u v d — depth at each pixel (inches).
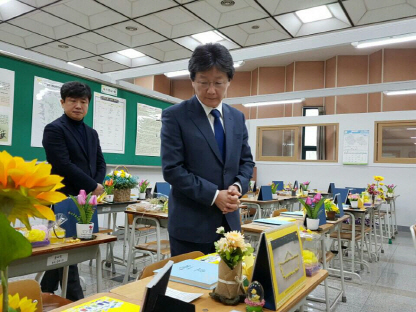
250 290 33.9
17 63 148.7
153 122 229.1
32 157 153.6
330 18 221.1
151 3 209.5
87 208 72.7
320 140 346.0
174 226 55.0
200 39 263.9
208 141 55.6
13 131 146.9
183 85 464.4
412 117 292.4
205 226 54.0
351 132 315.6
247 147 64.6
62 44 277.0
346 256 184.7
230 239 36.5
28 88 152.6
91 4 212.5
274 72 433.4
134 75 210.8
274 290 34.4
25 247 12.7
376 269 161.8
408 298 123.6
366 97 376.5
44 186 13.7
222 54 53.4
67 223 76.4
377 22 214.2
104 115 193.6
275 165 350.9
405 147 295.0
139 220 125.3
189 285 40.6
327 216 116.1
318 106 403.5
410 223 287.7
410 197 289.3
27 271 59.7
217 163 56.1
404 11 199.3
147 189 171.6
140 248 120.2
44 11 223.0
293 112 416.5
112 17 228.7
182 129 55.4
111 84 197.3
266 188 203.6
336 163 320.8
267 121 358.6
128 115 210.1
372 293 127.9
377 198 217.6
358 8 202.4
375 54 369.4
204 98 55.7
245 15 218.2
